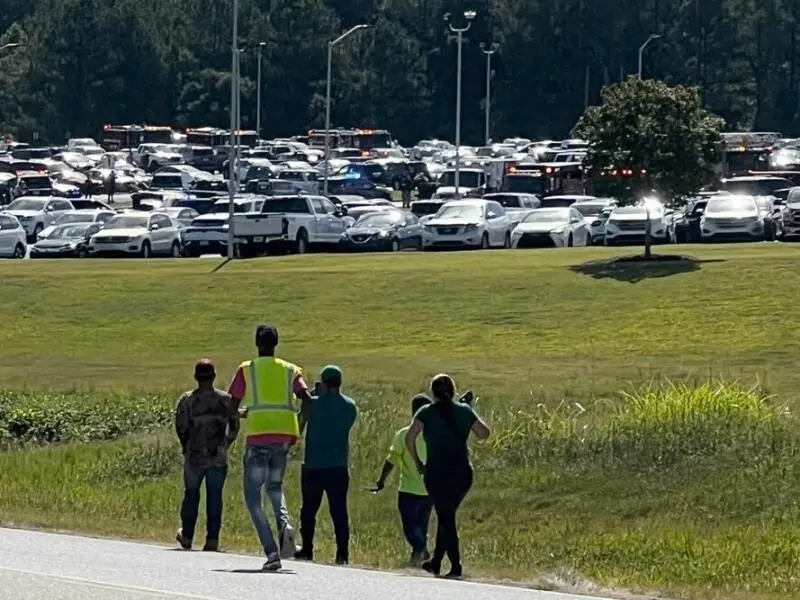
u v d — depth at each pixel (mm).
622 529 42531
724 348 76938
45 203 153125
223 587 28031
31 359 83188
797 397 60438
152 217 124750
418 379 70000
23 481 50594
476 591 28953
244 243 120188
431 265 103062
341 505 35094
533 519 44500
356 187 197500
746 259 96188
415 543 35750
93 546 35750
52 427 61594
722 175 151625
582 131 97062
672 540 39469
